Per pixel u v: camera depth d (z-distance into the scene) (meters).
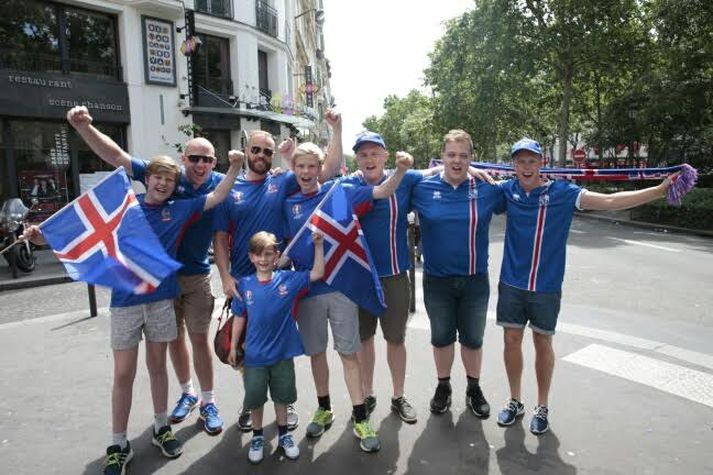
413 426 3.82
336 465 3.36
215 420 3.81
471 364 3.95
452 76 30.38
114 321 3.33
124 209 3.40
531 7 24.28
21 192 14.34
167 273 3.28
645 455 3.37
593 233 15.27
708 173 23.92
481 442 3.58
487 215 3.74
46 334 6.24
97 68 15.84
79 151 15.37
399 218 3.83
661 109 20.19
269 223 3.75
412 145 58.12
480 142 32.56
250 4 20.27
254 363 3.39
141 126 16.55
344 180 3.93
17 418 4.07
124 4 15.96
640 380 4.48
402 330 3.91
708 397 4.16
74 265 3.30
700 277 8.80
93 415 4.12
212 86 19.52
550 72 27.69
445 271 3.79
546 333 3.60
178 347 4.00
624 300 7.36
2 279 10.07
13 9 14.12
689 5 17.22
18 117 14.08
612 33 23.59
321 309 3.66
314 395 4.39
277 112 20.92
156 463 3.42
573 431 3.68
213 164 3.82
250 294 3.49
